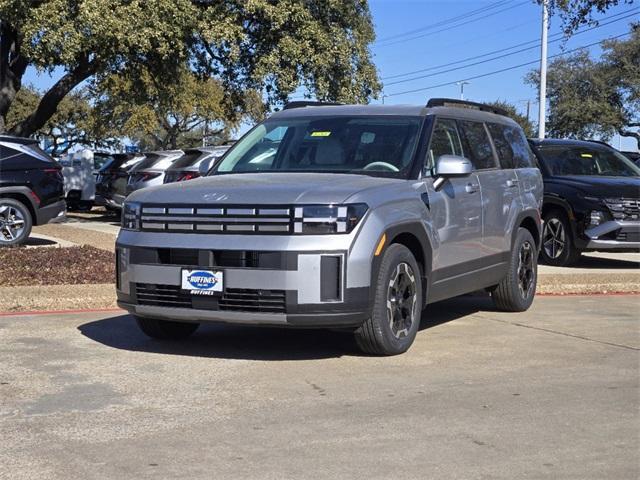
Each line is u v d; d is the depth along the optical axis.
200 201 6.02
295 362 6.30
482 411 5.05
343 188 6.05
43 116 23.03
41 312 8.48
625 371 6.12
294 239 5.77
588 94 50.72
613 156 13.82
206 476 3.96
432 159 7.05
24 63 22.19
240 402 5.22
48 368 6.06
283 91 22.25
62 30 18.36
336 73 23.33
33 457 4.22
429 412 5.02
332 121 7.43
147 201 6.27
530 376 5.93
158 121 48.03
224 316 5.91
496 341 7.19
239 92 24.27
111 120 45.38
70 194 26.28
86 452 4.30
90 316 8.27
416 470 4.04
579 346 7.02
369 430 4.66
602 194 12.20
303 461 4.16
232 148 7.66
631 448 4.40
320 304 5.77
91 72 22.55
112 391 5.46
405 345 6.51
